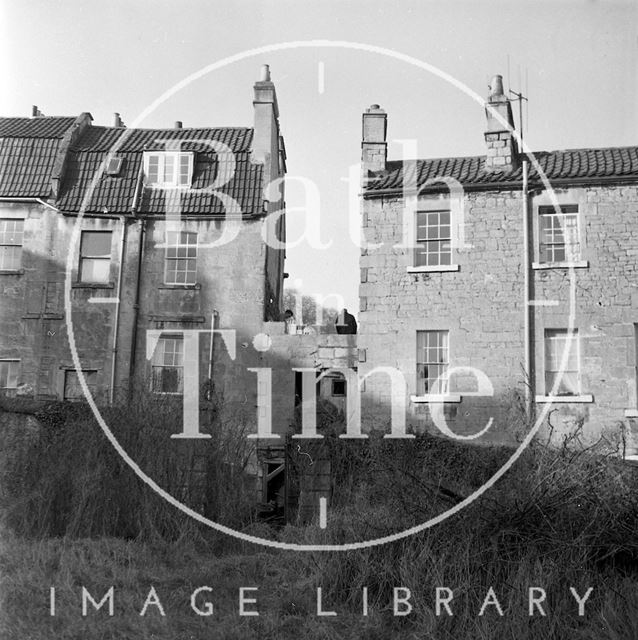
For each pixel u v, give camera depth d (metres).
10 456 14.90
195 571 11.78
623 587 9.98
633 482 11.30
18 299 25.52
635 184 22.12
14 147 26.83
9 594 10.48
